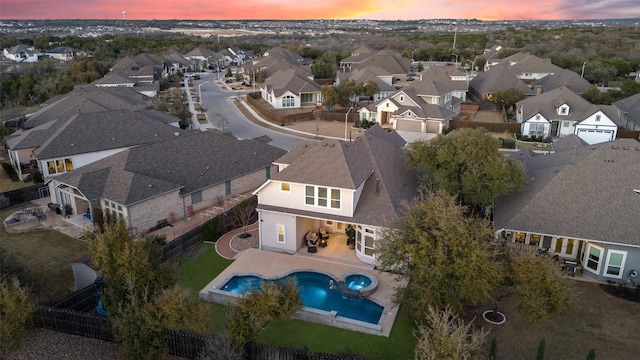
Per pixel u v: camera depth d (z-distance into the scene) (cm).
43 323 2253
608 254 2636
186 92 10538
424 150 3203
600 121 6269
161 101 7281
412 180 3341
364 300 2528
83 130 4819
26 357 2055
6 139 5153
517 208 2959
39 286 2612
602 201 2814
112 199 3331
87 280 2605
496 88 8825
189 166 3984
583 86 8700
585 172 3025
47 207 3912
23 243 3219
